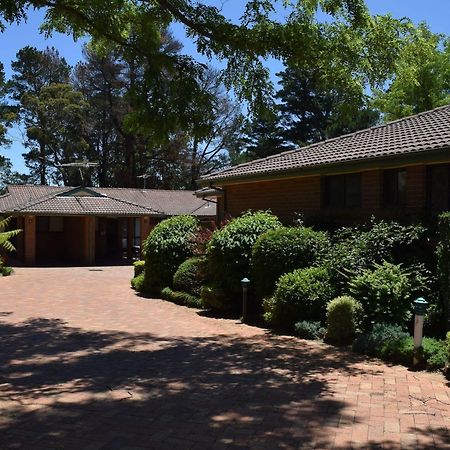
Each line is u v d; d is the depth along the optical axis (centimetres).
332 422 529
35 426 516
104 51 988
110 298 1550
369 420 537
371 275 923
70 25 924
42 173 5603
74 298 1550
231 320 1168
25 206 2889
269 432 501
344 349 867
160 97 875
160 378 694
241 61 850
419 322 753
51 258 3334
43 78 5712
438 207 1095
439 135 1124
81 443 471
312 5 816
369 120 3862
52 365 765
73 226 3238
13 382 675
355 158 1184
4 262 2627
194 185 5472
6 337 969
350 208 1306
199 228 1585
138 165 5456
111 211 3044
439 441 483
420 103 2991
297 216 1412
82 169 4962
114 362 782
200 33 838
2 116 5272
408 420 538
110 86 5269
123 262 3164
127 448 461
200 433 497
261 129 4688
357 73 837
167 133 890
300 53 813
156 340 947
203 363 777
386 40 809
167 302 1460
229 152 5559
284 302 1017
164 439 482
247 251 1212
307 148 1678
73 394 623
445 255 854
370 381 682
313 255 1105
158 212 3228
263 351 855
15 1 741
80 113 5262
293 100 4609
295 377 700
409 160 1077
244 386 657
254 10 823
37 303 1442
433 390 643
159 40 956
